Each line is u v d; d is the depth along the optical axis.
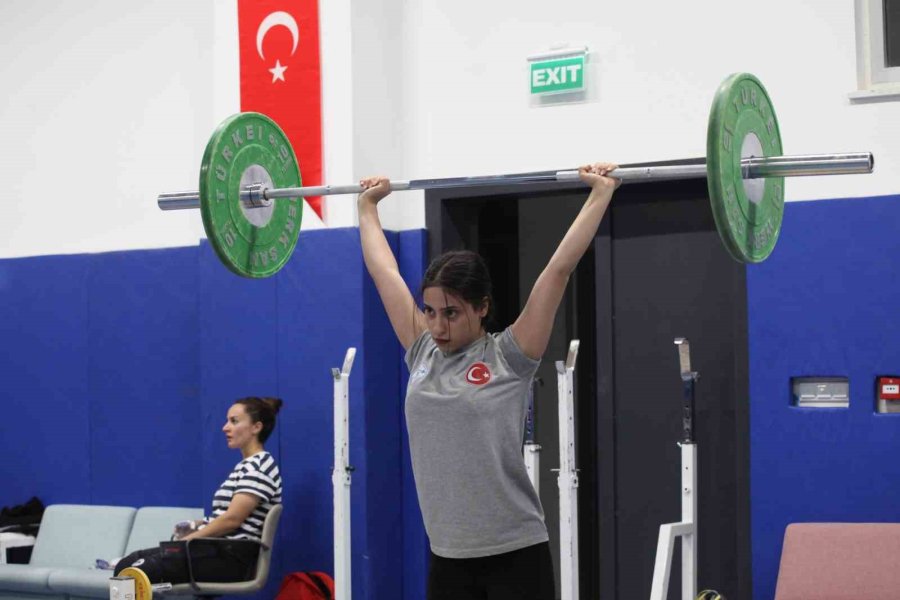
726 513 5.15
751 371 4.92
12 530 6.31
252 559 5.07
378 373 5.59
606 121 5.35
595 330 5.68
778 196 3.25
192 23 6.30
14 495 6.59
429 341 2.84
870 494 4.70
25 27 6.78
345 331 5.52
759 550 4.88
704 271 5.24
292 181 3.74
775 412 4.87
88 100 6.59
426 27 5.79
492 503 2.62
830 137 4.88
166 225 6.34
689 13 5.19
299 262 5.64
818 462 4.79
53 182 6.67
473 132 5.65
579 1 5.42
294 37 5.72
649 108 5.26
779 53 4.99
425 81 5.79
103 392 6.39
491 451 2.62
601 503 5.45
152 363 6.26
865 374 4.73
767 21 5.02
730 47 5.10
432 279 2.71
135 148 6.45
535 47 5.52
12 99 6.80
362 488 5.45
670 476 5.30
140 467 6.27
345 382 5.05
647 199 5.38
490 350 2.71
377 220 3.22
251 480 5.20
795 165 2.96
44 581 5.59
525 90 5.54
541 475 6.49
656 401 5.34
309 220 5.67
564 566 4.41
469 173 5.65
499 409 2.64
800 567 4.18
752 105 3.04
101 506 6.27
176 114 6.34
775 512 4.85
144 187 6.41
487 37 5.63
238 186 3.43
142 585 3.80
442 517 2.64
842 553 4.17
